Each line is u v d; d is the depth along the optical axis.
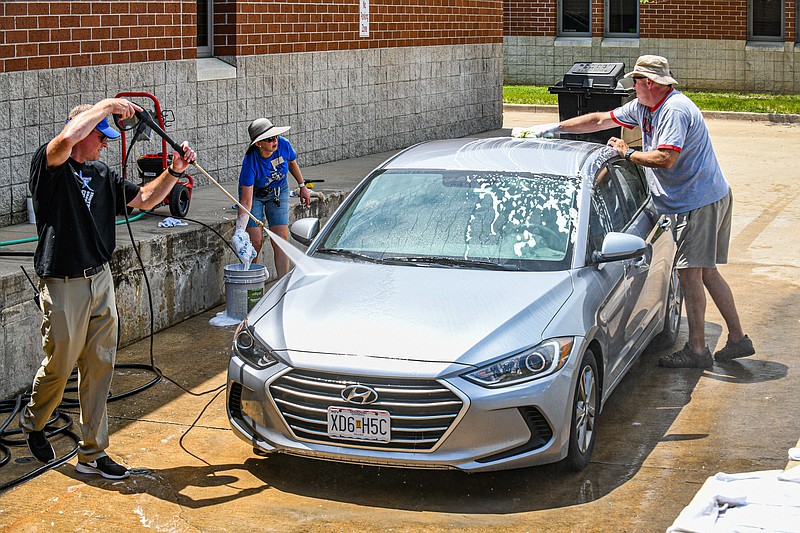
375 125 14.77
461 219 6.13
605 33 28.11
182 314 8.45
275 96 12.34
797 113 22.34
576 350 5.18
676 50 27.14
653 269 6.89
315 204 10.21
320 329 5.23
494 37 18.25
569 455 5.27
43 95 8.80
